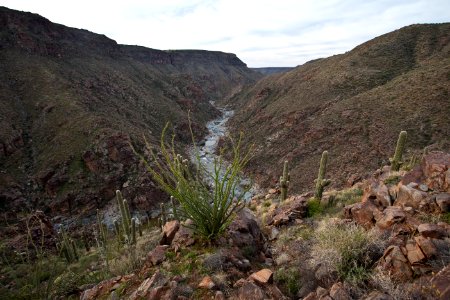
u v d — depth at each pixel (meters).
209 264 4.82
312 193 12.75
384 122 42.75
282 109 79.31
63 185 45.50
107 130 50.84
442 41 71.75
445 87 41.44
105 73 98.81
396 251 3.95
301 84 90.38
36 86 66.62
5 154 48.31
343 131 48.66
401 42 79.50
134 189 45.41
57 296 6.56
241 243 5.82
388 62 72.94
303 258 5.29
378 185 7.38
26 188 44.88
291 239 7.00
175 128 89.44
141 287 4.52
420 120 38.81
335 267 4.36
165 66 196.12
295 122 65.50
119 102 85.25
